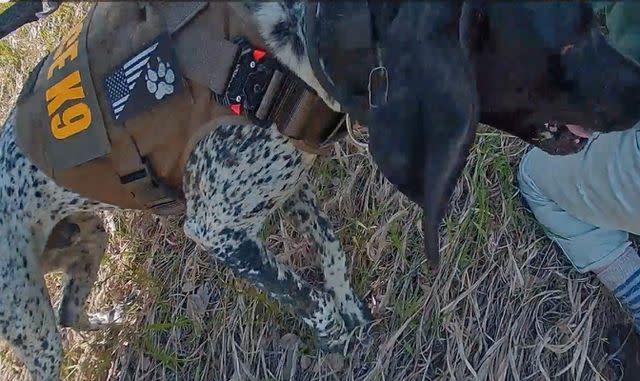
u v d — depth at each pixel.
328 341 1.61
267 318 1.75
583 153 1.54
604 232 1.62
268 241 1.80
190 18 1.34
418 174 1.15
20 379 1.88
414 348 1.70
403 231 1.73
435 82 1.11
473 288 1.69
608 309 1.68
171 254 1.83
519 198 1.72
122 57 1.40
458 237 1.70
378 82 1.15
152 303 1.82
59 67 1.48
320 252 1.64
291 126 1.35
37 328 1.63
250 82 1.33
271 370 1.74
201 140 1.41
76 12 2.10
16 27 1.45
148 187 1.49
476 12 1.14
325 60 1.22
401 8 1.13
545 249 1.72
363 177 1.77
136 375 1.80
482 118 1.26
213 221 1.47
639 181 1.48
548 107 1.21
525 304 1.68
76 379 1.84
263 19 1.30
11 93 2.13
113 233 1.89
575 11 1.14
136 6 1.39
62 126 1.47
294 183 1.46
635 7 1.28
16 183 1.56
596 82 1.18
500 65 1.18
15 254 1.58
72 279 1.78
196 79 1.35
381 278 1.73
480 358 1.68
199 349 1.77
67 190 1.54
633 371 1.63
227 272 1.77
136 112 1.40
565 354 1.67
